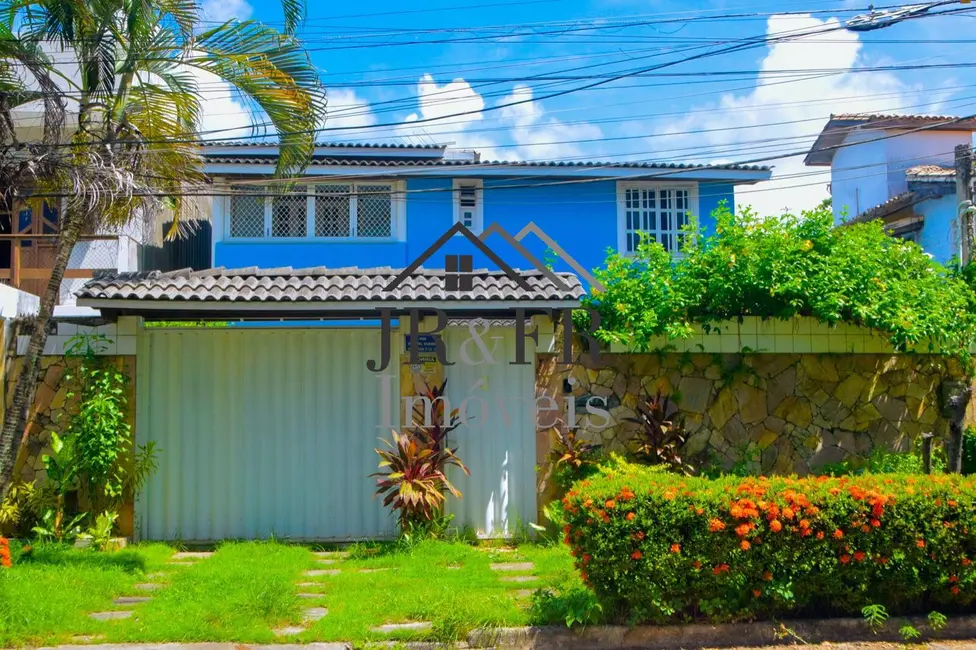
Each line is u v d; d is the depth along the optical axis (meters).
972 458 9.45
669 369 9.58
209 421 9.38
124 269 13.78
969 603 6.53
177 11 8.86
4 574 6.96
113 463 8.99
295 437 9.44
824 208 9.67
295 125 9.32
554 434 9.43
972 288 9.96
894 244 9.75
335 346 9.52
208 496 9.34
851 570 6.28
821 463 9.53
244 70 9.00
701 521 6.20
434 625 6.21
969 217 11.12
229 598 6.75
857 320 9.35
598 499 6.25
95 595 6.99
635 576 6.18
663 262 9.70
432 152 17.47
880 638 6.30
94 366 9.09
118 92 8.92
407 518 9.08
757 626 6.27
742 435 9.52
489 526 9.38
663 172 16.11
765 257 9.18
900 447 9.65
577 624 6.25
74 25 8.72
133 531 9.14
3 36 8.62
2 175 8.85
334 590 7.19
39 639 6.09
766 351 9.49
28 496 8.74
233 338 9.45
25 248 13.80
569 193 16.53
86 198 8.34
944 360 9.80
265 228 15.94
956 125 19.91
